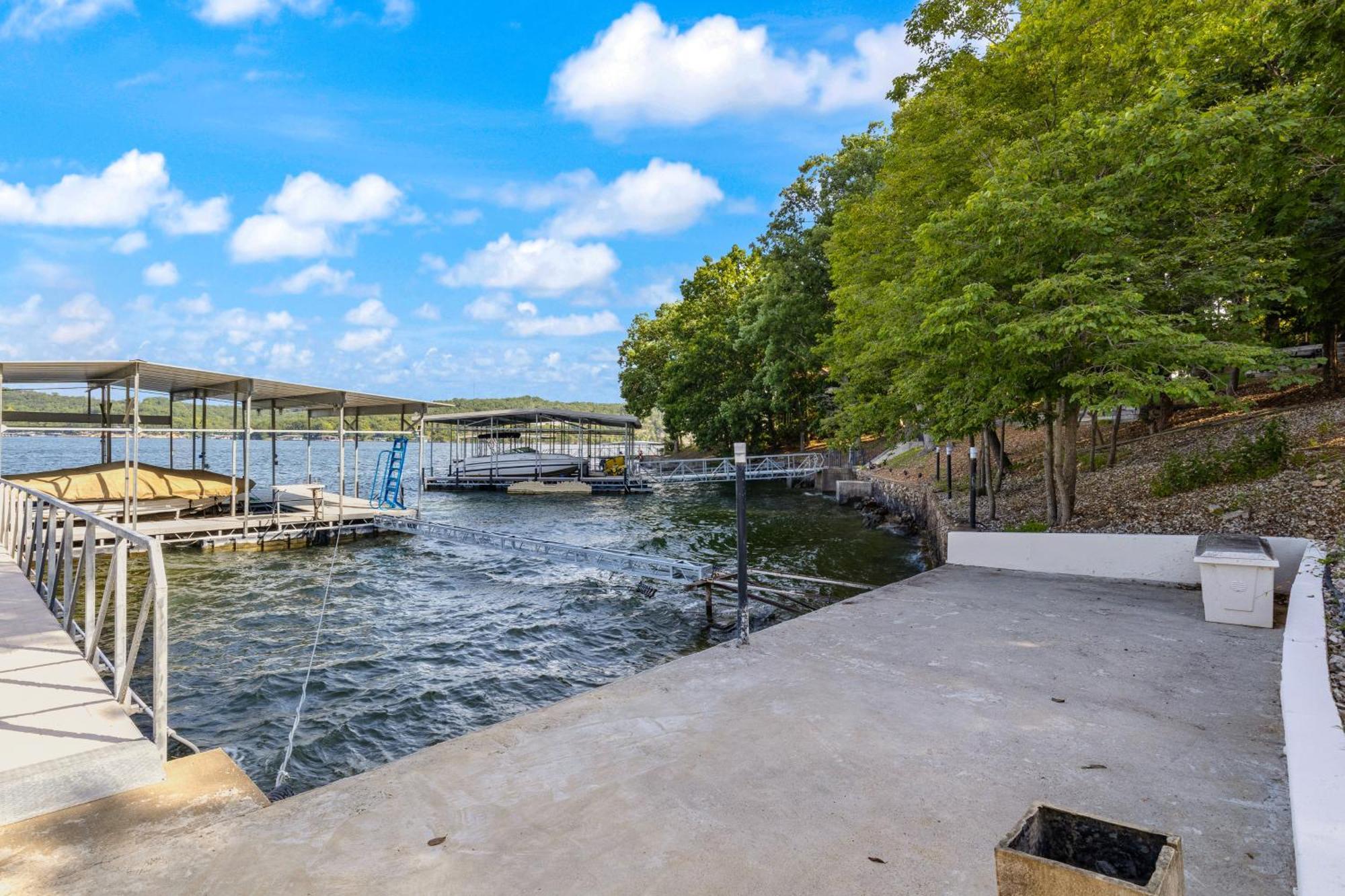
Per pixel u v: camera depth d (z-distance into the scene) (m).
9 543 10.91
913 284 11.87
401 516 22.16
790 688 4.90
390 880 2.72
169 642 10.73
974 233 9.77
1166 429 18.75
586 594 14.18
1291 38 8.12
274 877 2.75
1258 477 10.50
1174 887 1.49
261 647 10.54
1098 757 3.78
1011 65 11.48
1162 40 10.26
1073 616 6.86
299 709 8.14
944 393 11.64
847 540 21.09
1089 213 8.66
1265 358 8.93
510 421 45.53
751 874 2.71
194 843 3.01
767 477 40.09
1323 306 13.84
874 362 16.17
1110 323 8.44
